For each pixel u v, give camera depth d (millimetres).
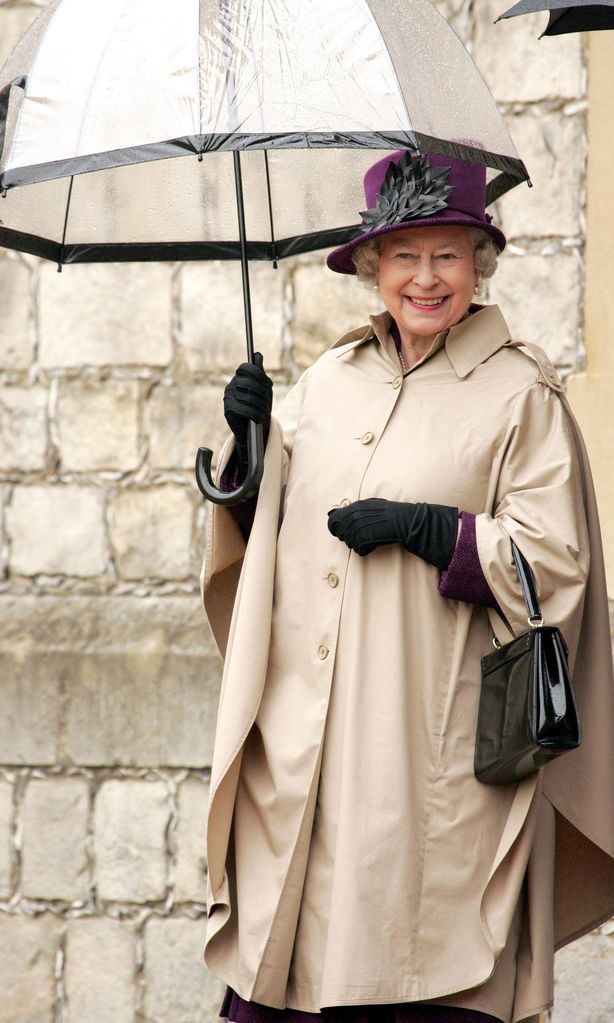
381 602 8117
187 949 13672
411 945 7793
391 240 8266
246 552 8586
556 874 8953
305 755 8180
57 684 13992
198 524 14375
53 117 7719
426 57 7969
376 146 7309
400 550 8102
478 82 8344
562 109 13797
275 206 10086
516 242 13867
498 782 7914
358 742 7969
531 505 7941
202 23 7691
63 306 14688
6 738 14047
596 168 13484
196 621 14062
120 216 9906
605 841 8531
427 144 7465
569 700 7270
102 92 7668
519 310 13836
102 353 14617
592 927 8898
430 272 8180
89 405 14602
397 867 7793
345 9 7750
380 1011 7977
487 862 7914
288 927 8133
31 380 14711
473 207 8320
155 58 7656
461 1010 7859
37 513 14602
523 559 7773
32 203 9578
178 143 7352
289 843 8195
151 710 13789
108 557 14469
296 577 8500
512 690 7562
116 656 13914
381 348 8781
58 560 14539
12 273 14797
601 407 13109
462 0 14070
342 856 7852
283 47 7613
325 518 8383
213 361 14453
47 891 13930
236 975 8320
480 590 7852
